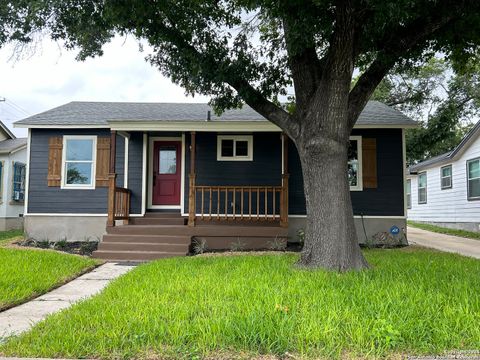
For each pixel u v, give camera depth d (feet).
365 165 32.14
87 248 29.30
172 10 20.26
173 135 34.37
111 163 29.53
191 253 27.76
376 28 18.33
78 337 9.61
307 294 12.75
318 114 18.66
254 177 33.01
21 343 9.53
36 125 33.09
